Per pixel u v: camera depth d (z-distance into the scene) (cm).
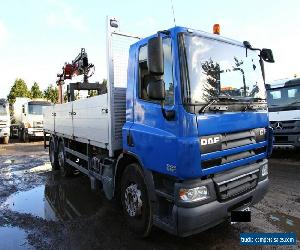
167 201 390
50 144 988
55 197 661
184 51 358
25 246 426
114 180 493
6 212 566
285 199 594
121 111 513
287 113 973
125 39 525
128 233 460
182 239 432
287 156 1069
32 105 2039
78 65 861
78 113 677
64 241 438
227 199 373
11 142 2086
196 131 343
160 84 353
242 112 401
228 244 413
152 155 392
